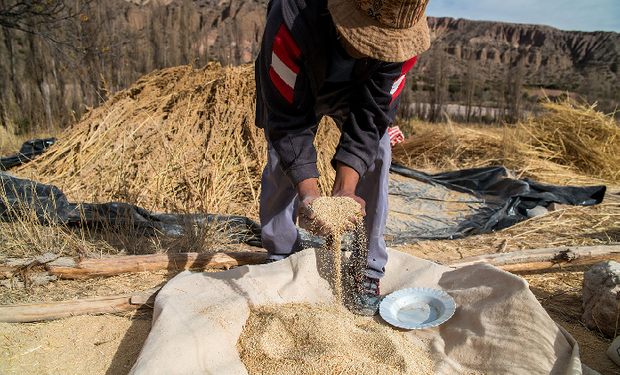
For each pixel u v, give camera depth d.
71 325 2.08
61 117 11.17
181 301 2.00
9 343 1.91
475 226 3.93
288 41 1.69
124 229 3.32
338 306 2.26
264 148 4.84
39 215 3.23
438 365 1.80
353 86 1.95
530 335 1.78
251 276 2.34
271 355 1.77
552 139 6.52
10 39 11.28
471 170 5.45
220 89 5.41
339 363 1.70
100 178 4.24
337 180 1.93
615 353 1.88
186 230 3.29
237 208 4.12
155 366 1.55
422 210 4.54
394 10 1.51
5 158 5.13
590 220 4.03
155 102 5.55
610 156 5.88
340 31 1.59
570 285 2.69
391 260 2.62
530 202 4.56
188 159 4.58
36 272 2.55
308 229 1.71
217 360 1.73
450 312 2.09
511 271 2.79
